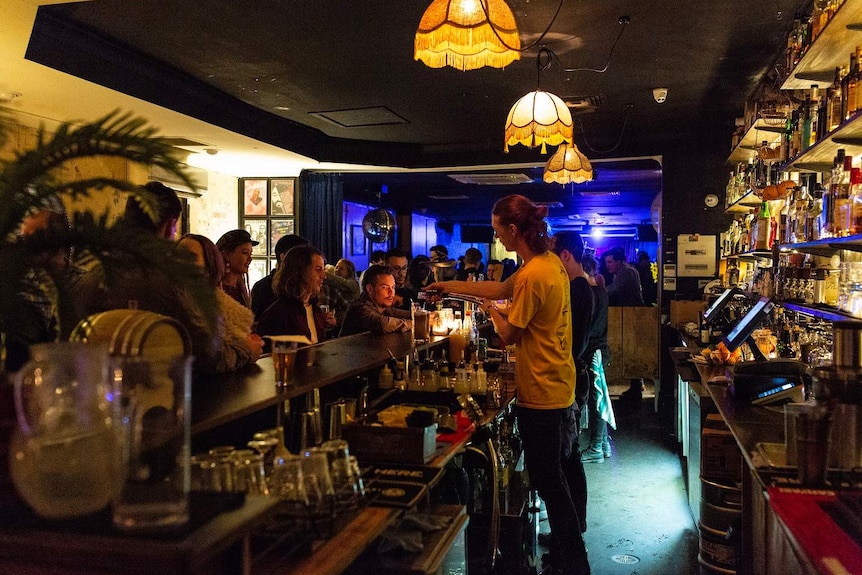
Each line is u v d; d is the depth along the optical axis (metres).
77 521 1.25
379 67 5.54
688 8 4.30
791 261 4.67
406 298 6.89
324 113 7.16
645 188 11.65
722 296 5.43
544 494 3.41
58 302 1.65
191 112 5.97
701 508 3.81
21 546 1.20
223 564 1.27
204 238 2.60
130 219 2.20
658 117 7.40
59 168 1.60
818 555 1.55
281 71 5.63
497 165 8.80
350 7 4.24
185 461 1.22
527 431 3.38
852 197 3.17
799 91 4.57
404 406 2.61
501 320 3.43
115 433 1.24
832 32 3.11
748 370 3.40
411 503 1.94
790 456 2.28
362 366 2.67
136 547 1.15
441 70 5.63
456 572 2.25
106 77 4.96
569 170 6.12
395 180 10.56
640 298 9.51
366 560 1.93
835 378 2.15
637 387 9.13
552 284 3.28
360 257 13.16
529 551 3.81
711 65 5.50
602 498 5.07
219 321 2.23
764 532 2.72
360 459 2.30
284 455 1.84
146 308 2.05
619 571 3.81
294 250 3.66
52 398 1.27
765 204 5.46
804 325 4.50
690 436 4.72
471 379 3.27
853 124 3.00
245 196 9.51
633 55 5.27
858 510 1.73
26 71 4.56
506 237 3.39
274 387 2.14
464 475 3.15
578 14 4.41
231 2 4.16
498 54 3.48
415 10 4.28
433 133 8.20
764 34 4.77
